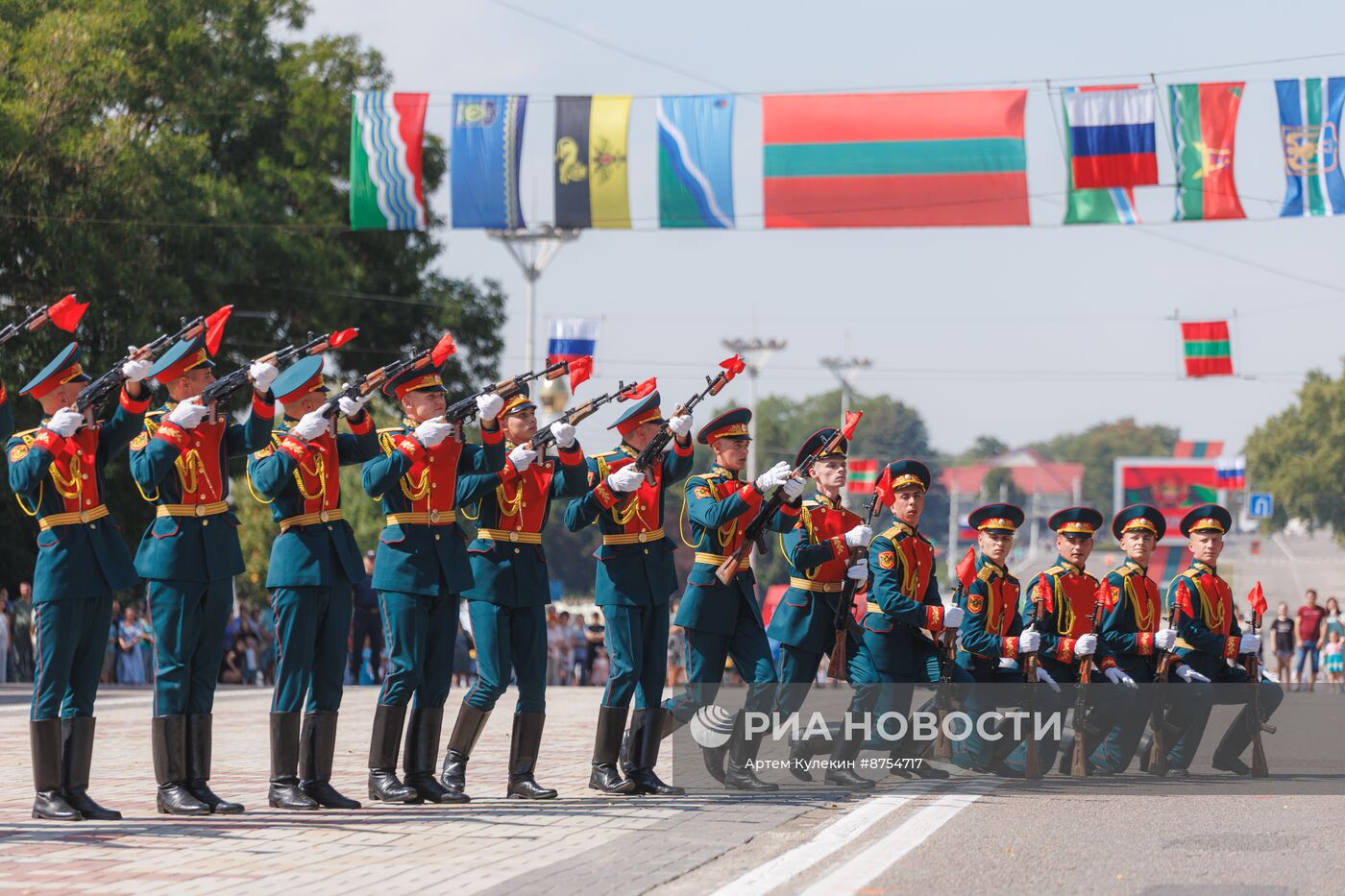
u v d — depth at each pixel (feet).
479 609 100.27
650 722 103.35
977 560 117.50
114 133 282.97
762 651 104.22
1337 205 192.95
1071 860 80.64
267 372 89.97
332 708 94.79
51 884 71.26
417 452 94.79
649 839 84.28
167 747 91.25
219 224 302.25
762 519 103.35
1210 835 88.89
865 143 196.75
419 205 207.21
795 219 197.77
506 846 81.66
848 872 76.43
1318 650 323.98
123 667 266.98
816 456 105.60
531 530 101.40
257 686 265.75
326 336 94.94
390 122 207.31
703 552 103.65
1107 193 195.62
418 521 97.30
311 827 87.04
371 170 207.21
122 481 301.84
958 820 92.99
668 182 198.80
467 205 201.46
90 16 289.94
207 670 92.53
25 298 287.89
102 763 120.26
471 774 115.65
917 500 109.09
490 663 100.01
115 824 87.20
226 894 69.26
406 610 96.63
